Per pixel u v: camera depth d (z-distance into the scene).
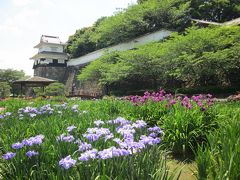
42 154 4.40
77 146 4.70
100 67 35.34
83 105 13.43
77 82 52.22
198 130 6.68
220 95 20.80
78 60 55.09
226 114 7.60
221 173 3.85
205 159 4.38
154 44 28.28
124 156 3.89
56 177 3.47
